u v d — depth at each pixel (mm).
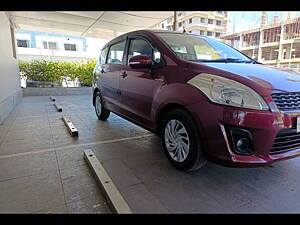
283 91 1747
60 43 27938
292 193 1809
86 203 1652
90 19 8281
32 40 26641
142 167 2260
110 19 8234
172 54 2316
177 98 2021
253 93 1685
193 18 33375
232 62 2459
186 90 1962
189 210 1585
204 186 1903
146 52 2717
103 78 3875
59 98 8367
